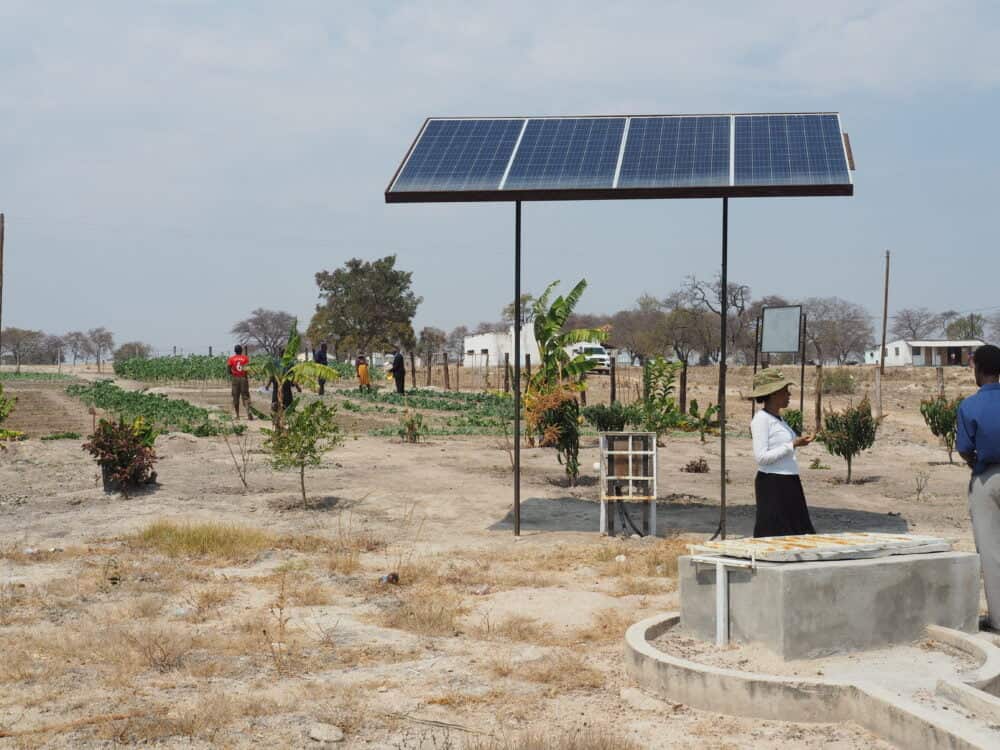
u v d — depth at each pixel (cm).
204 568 1026
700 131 1256
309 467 1856
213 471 1794
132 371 6000
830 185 1085
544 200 1167
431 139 1319
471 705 596
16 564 1040
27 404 3744
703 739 536
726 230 1141
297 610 846
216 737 538
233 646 725
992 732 496
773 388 836
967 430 748
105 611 835
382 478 1741
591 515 1402
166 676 656
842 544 688
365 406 3591
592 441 2484
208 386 5128
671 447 2422
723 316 1166
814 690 561
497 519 1366
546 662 686
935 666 621
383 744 530
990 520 741
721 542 706
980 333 12588
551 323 1812
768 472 839
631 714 580
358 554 1095
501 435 2636
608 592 918
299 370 2153
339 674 662
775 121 1258
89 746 525
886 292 4669
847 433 1805
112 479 1547
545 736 538
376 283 9062
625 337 10725
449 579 968
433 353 10188
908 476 1919
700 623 690
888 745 525
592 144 1259
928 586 677
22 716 571
